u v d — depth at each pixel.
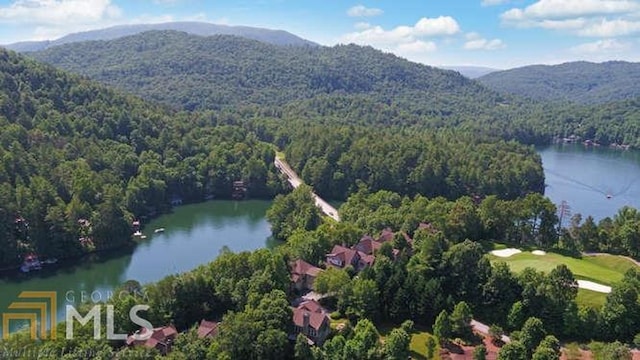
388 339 112.44
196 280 125.88
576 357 115.44
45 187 190.75
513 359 108.00
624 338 122.50
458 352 117.56
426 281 132.62
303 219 199.12
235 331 106.81
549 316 125.81
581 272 149.62
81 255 186.75
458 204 183.00
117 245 195.75
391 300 131.12
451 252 138.75
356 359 108.88
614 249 176.50
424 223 178.62
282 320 112.88
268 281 127.00
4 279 166.75
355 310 129.75
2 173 191.38
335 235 165.25
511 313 126.12
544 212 179.00
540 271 142.75
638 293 126.81
